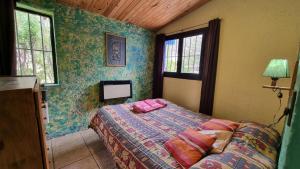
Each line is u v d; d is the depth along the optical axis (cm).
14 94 53
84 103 263
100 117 208
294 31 167
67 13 226
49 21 222
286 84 173
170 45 335
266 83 191
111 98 289
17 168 57
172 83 331
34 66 217
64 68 233
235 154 106
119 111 217
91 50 260
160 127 171
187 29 288
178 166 106
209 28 241
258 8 193
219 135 130
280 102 179
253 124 158
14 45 169
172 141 130
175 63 326
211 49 241
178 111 230
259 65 196
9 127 53
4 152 54
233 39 220
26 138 57
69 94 243
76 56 244
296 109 39
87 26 250
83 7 237
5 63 167
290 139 40
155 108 236
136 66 335
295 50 167
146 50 349
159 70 347
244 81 212
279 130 181
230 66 226
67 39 231
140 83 349
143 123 181
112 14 265
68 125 248
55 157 188
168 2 243
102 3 230
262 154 113
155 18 294
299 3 162
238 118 222
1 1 160
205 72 253
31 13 207
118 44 295
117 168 155
